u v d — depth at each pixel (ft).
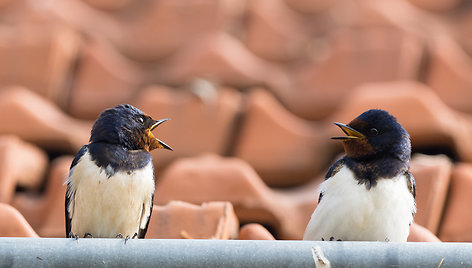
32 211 32.55
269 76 42.52
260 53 45.24
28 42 43.80
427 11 47.75
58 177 33.45
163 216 27.04
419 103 35.68
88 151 25.96
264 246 19.80
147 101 38.68
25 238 20.08
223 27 46.21
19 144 35.63
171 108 38.22
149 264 19.84
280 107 40.73
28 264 19.84
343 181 25.13
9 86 42.63
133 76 43.39
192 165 31.53
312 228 25.54
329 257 19.71
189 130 37.50
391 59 41.22
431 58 41.52
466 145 35.78
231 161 32.17
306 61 44.04
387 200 24.59
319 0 48.21
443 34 45.57
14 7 48.91
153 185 26.40
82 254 19.93
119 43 46.57
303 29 46.47
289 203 31.89
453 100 39.96
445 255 19.51
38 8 48.21
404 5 47.11
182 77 42.45
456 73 40.73
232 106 38.17
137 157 26.05
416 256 19.60
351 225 24.71
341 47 42.11
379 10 43.80
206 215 26.89
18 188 34.50
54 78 42.57
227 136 37.22
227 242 19.88
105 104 41.81
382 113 26.02
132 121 26.40
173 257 19.77
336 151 35.94
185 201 30.45
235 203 30.40
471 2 48.03
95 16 49.11
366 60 41.45
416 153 35.60
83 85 42.60
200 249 19.80
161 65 45.01
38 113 38.34
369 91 37.06
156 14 47.19
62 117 40.24
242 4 47.93
